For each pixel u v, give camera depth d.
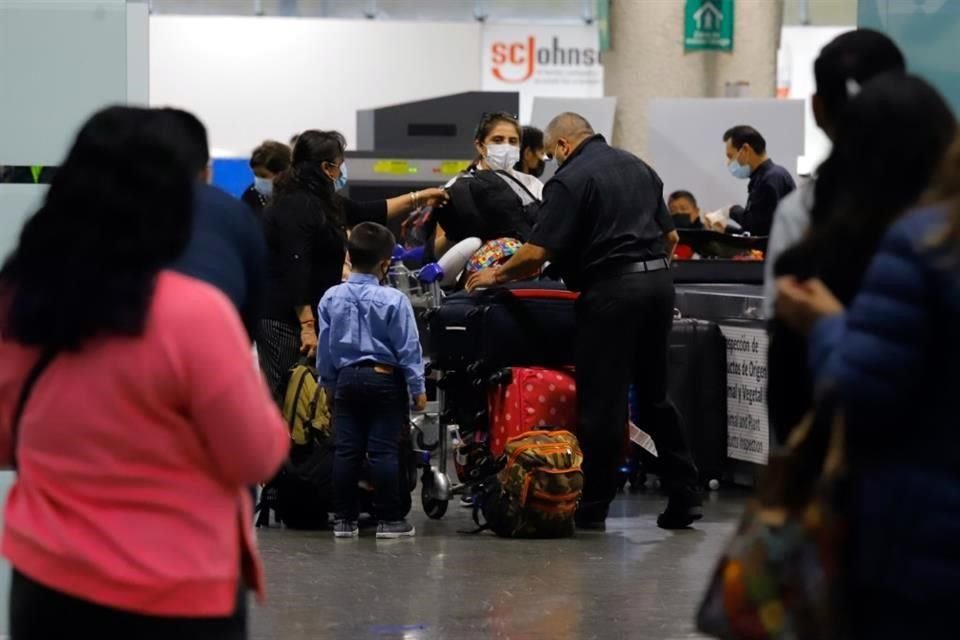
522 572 9.13
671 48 18.86
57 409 3.99
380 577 8.98
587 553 9.74
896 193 4.06
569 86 26.64
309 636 7.52
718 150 16.39
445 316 10.80
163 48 25.45
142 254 3.97
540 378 10.60
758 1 18.94
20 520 4.04
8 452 4.29
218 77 25.59
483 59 26.36
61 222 4.01
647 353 10.40
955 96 7.56
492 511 10.32
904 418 3.77
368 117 18.75
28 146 6.67
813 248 4.30
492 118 11.38
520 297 10.72
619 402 10.23
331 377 10.25
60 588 3.97
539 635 7.55
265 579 8.91
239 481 4.08
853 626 3.87
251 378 4.03
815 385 3.99
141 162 4.04
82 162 4.05
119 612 3.96
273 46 25.73
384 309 10.02
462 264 10.97
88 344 3.96
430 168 16.38
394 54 26.05
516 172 11.44
